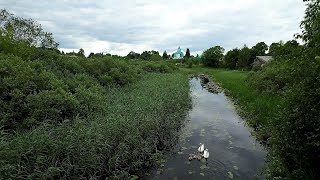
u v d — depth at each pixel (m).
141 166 7.89
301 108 5.71
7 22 14.66
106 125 7.96
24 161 5.87
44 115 8.23
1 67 9.33
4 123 7.70
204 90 25.92
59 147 6.30
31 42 15.27
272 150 7.16
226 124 12.64
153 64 35.78
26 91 8.97
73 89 11.23
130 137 7.90
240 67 58.59
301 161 5.79
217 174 7.51
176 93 16.38
